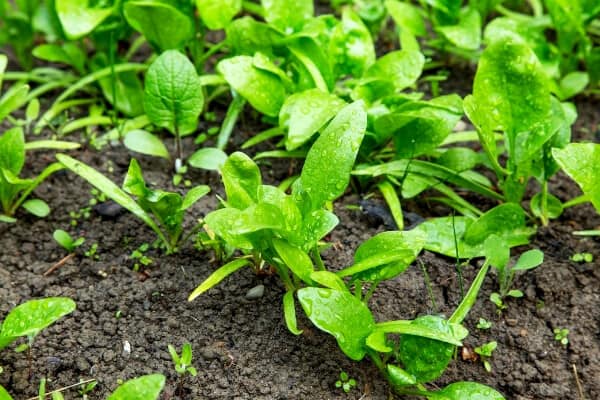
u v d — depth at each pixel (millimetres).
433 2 853
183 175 804
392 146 815
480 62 745
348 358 701
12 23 889
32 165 812
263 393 687
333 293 663
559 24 864
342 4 965
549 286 737
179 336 712
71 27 804
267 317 719
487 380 699
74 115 856
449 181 780
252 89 774
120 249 759
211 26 824
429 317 667
